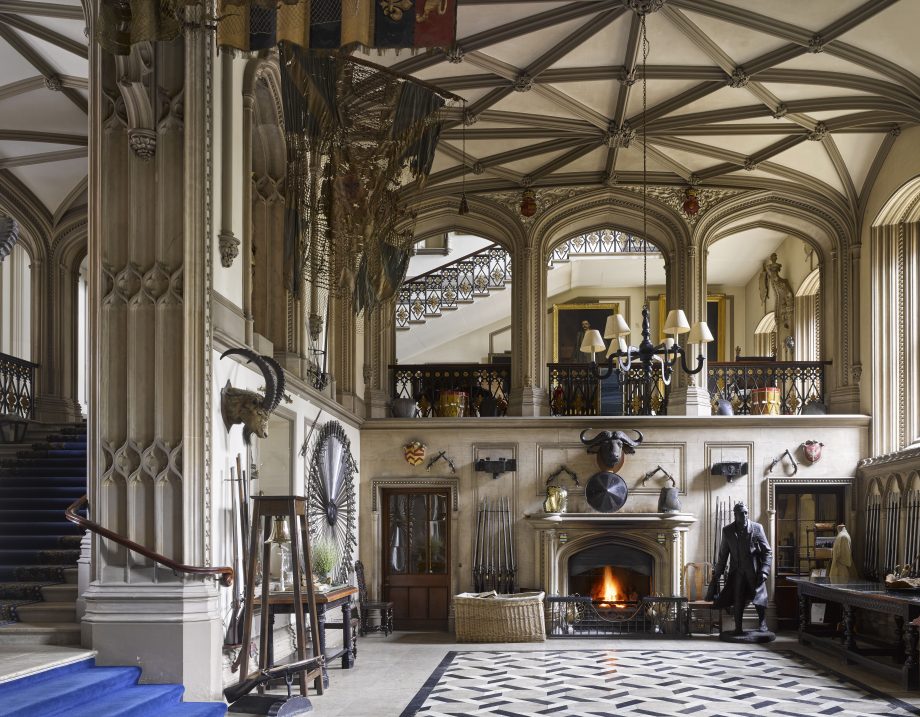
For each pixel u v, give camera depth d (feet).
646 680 33.58
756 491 49.14
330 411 42.57
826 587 39.70
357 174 31.27
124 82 25.76
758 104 42.11
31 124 40.93
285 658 32.96
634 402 51.49
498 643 43.88
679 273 51.16
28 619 26.89
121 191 26.45
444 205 51.57
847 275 49.73
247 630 26.63
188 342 25.72
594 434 49.96
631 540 48.39
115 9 20.22
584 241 64.03
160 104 26.35
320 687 30.22
